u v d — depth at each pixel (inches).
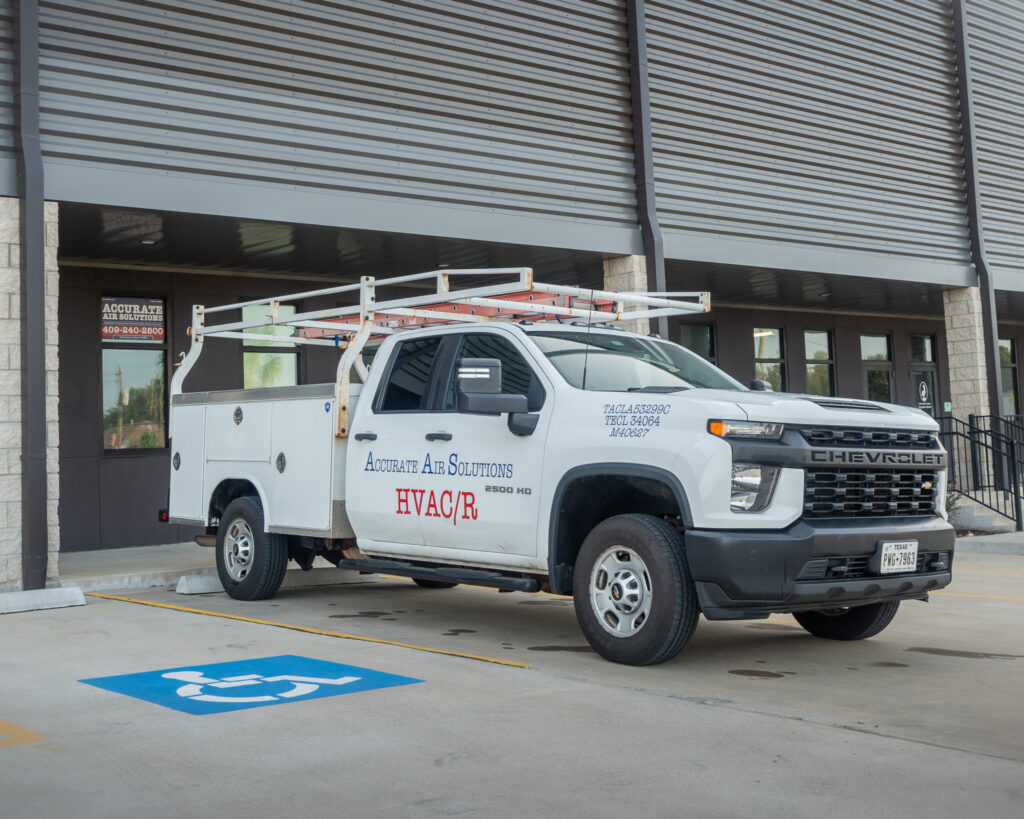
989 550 540.4
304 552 379.9
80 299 529.0
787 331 807.1
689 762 177.0
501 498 281.0
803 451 243.4
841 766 174.7
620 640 254.4
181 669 253.0
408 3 478.9
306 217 449.1
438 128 487.2
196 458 391.9
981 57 732.7
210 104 431.2
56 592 358.6
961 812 152.6
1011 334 958.4
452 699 221.0
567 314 337.1
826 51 639.8
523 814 152.4
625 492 274.4
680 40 572.7
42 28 398.6
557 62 524.1
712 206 579.5
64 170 398.3
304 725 200.4
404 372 318.3
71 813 153.6
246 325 383.6
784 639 299.0
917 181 684.1
